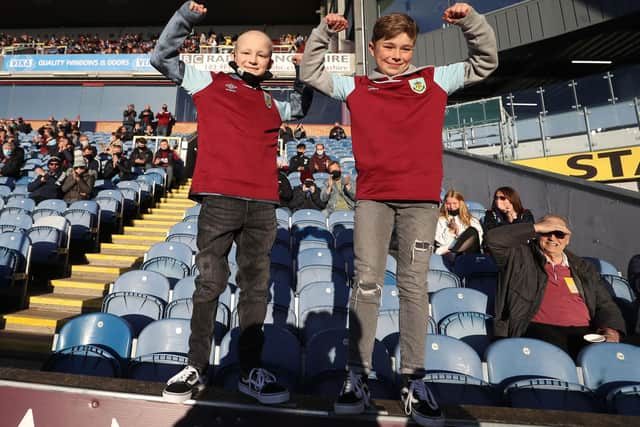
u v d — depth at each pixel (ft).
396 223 5.14
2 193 22.88
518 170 20.17
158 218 23.77
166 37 5.35
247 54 5.76
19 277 13.53
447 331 9.70
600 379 7.48
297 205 21.63
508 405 7.23
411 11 42.75
